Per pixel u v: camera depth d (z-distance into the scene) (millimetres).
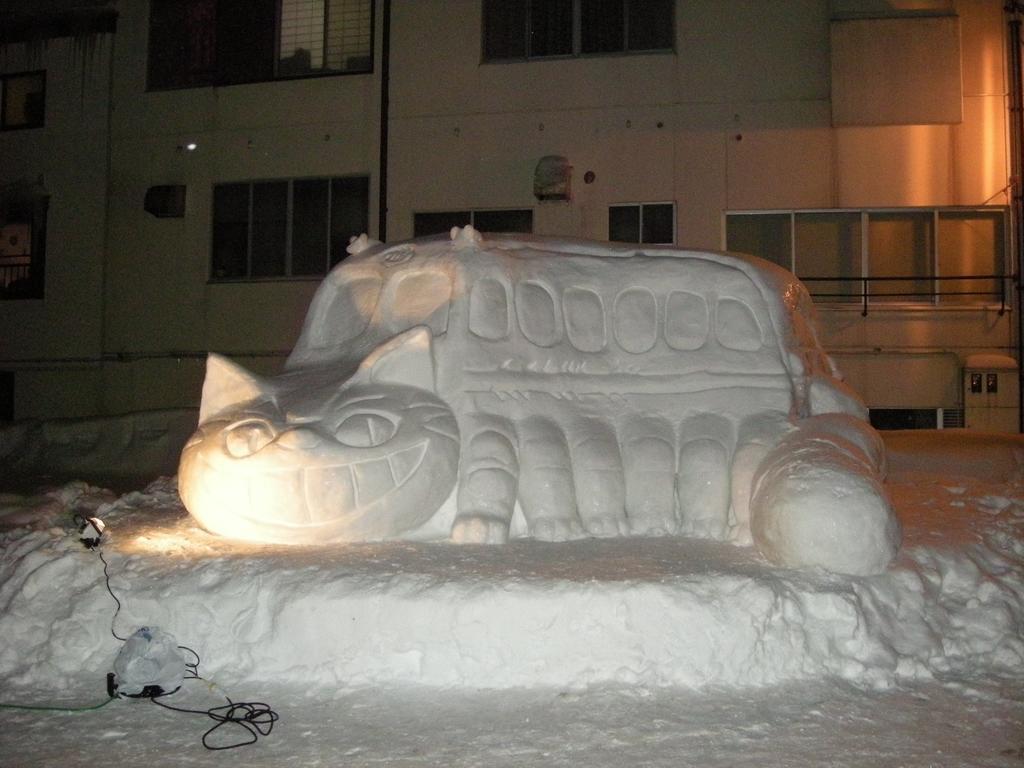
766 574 5906
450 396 7125
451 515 6891
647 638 5598
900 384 17047
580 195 17891
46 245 20375
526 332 7504
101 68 20219
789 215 17297
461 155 18312
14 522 9641
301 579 5895
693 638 5594
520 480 7016
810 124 17219
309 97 19125
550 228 17984
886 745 4844
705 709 5242
